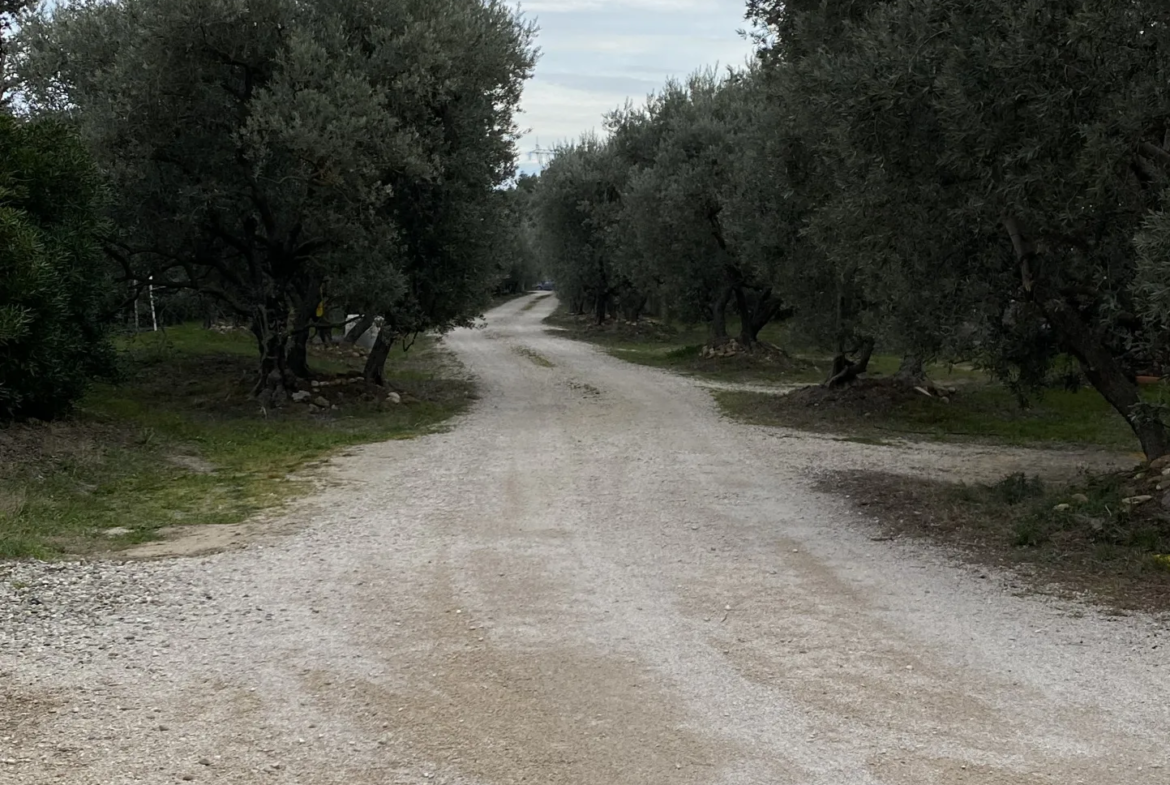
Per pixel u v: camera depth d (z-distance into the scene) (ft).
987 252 30.96
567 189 140.05
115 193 51.01
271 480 37.81
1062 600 20.92
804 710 14.79
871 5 32.99
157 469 39.40
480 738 13.76
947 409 59.62
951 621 19.42
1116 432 54.44
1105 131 22.63
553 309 221.87
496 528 28.71
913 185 28.22
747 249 67.82
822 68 29.73
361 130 50.60
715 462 41.78
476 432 51.85
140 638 18.21
